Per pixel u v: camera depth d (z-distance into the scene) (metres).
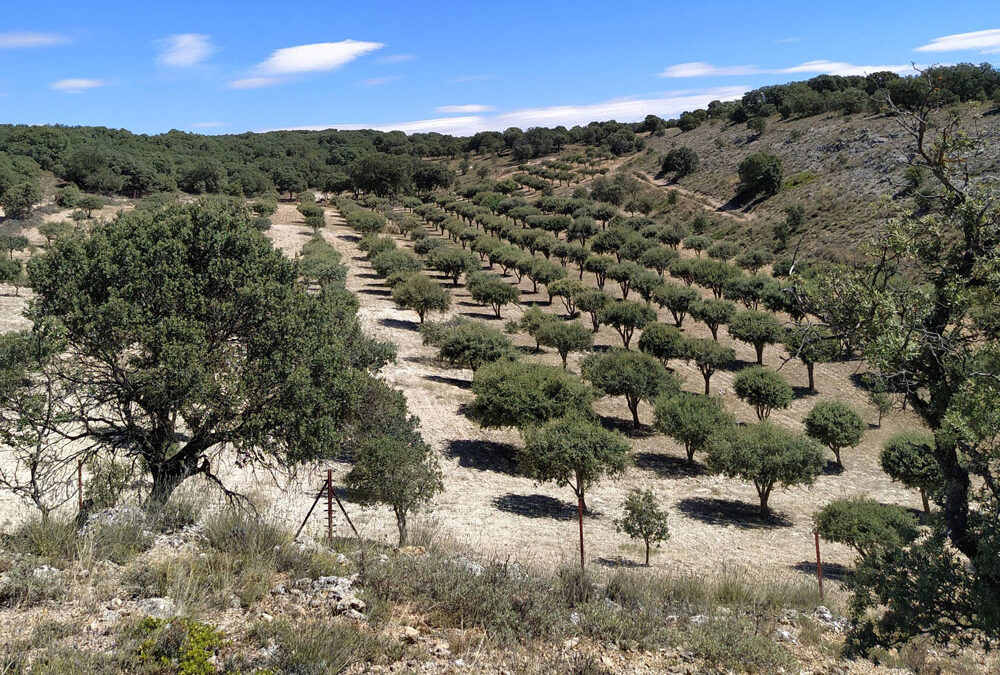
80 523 9.38
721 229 98.81
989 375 8.49
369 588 7.95
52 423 13.45
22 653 5.55
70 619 6.37
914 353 8.92
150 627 6.09
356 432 20.41
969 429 8.47
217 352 14.84
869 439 38.31
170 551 8.57
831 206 87.00
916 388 9.66
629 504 20.70
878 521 19.34
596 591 9.52
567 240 99.00
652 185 134.12
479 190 147.88
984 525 8.68
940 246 9.77
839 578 19.12
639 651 7.78
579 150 193.38
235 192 138.38
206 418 14.46
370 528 19.47
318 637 6.38
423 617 7.62
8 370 13.00
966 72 82.38
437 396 38.31
